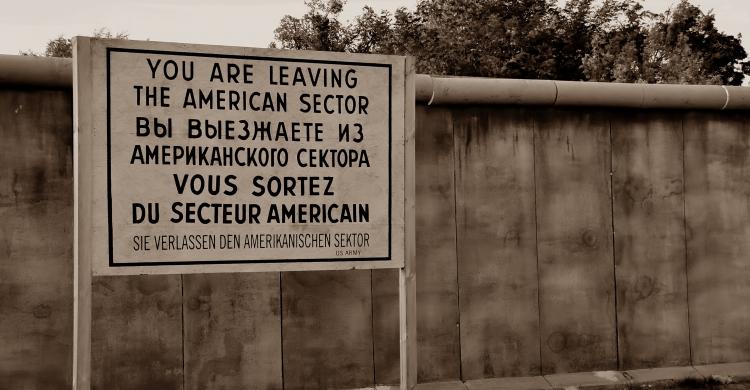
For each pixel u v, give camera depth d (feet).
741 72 190.70
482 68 208.85
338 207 21.08
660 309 31.14
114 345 26.13
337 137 21.03
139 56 19.62
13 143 25.07
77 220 19.17
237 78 20.31
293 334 27.71
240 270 20.35
